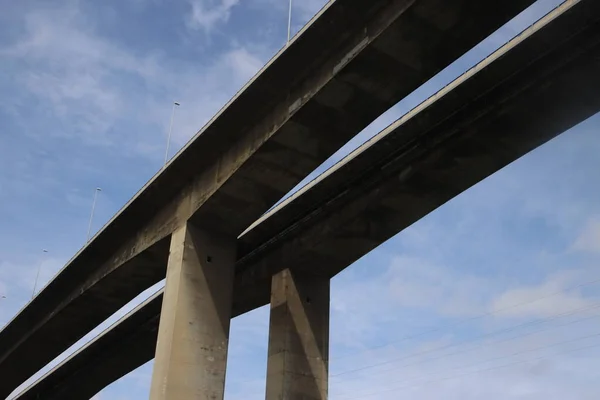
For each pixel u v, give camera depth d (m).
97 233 30.53
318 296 30.02
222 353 24.05
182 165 25.91
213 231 25.97
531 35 19.70
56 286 35.31
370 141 24.58
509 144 22.72
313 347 28.78
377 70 19.41
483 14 17.61
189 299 24.09
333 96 20.36
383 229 27.06
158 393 22.52
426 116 22.98
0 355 44.53
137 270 30.09
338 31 19.92
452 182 24.44
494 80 21.39
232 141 24.42
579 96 20.70
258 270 31.00
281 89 22.08
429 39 18.38
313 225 28.22
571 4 18.78
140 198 27.75
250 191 24.23
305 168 23.27
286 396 27.20
